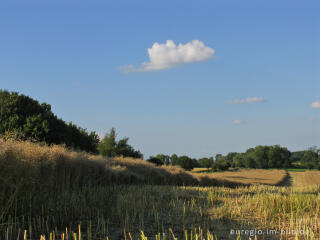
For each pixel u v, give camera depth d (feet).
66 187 34.04
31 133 64.64
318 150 384.88
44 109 75.10
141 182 58.03
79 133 86.69
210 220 24.21
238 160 403.95
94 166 44.50
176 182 73.05
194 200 33.91
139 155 104.27
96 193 34.24
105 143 97.30
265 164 374.22
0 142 26.22
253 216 26.22
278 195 33.09
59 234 19.44
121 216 24.64
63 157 35.12
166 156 243.60
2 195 21.68
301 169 362.94
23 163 25.82
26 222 21.39
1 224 18.79
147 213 26.61
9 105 66.69
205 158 314.96
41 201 26.43
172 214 25.36
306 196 34.40
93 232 20.49
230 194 42.78
